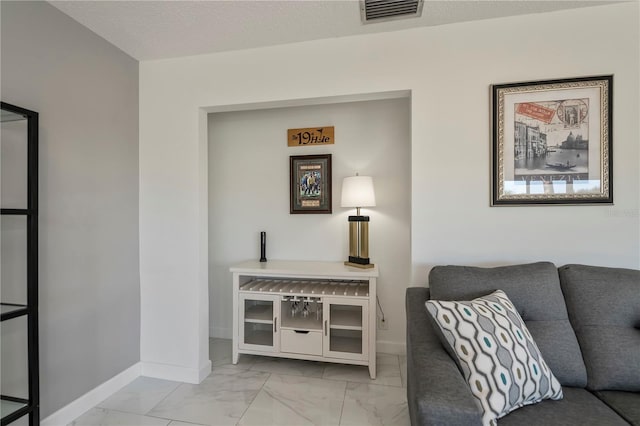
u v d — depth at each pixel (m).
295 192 2.70
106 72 1.99
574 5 1.68
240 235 2.84
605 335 1.33
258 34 1.94
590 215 1.70
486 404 1.07
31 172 1.41
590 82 1.68
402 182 2.54
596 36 1.69
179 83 2.20
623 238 1.66
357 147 2.61
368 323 2.15
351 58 1.97
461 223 1.83
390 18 1.79
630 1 1.65
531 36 1.76
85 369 1.83
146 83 2.25
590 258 1.70
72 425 1.70
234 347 2.37
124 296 2.11
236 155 2.84
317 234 2.70
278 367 2.34
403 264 2.54
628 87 1.65
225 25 1.84
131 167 2.18
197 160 2.17
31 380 1.39
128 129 2.16
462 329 1.20
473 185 1.82
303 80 2.03
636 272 1.44
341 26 1.86
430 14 1.75
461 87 1.83
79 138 1.81
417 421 0.98
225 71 2.14
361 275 2.15
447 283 1.53
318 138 2.67
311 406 1.85
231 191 2.85
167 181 2.21
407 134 2.53
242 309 2.36
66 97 1.74
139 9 1.69
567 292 1.47
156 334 2.21
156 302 2.22
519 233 1.77
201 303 2.18
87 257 1.86
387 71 1.92
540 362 1.22
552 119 1.72
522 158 1.75
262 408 1.84
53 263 1.66
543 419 1.09
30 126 1.42
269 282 2.56
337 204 2.65
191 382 2.14
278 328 2.29
